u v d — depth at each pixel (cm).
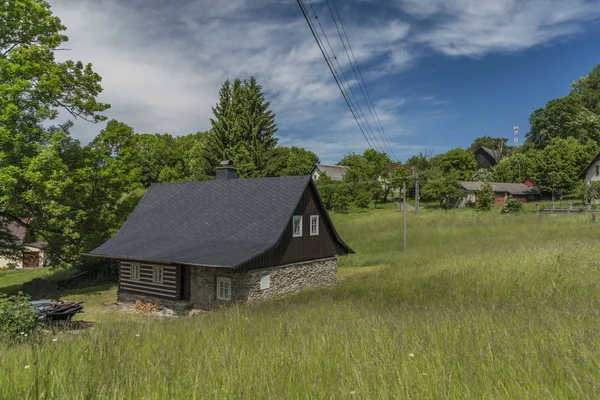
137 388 429
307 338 712
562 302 962
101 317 2278
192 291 2323
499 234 3338
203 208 2736
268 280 2258
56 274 3744
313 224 2616
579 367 438
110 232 3019
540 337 584
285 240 2395
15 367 523
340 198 6134
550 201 6506
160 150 7644
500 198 6844
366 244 3628
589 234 2856
